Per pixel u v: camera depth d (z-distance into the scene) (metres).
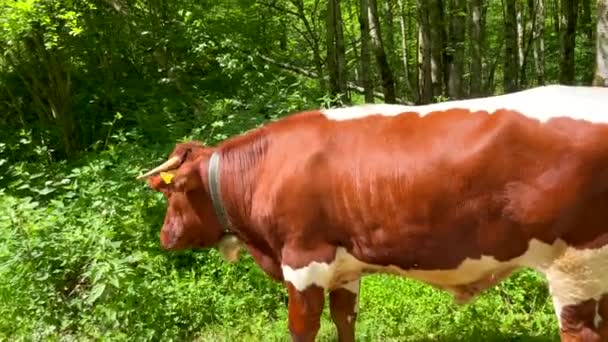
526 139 3.34
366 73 12.20
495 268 3.63
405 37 19.06
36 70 9.23
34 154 8.65
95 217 5.88
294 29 14.34
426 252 3.66
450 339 5.02
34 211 5.88
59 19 8.19
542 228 3.36
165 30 9.49
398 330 5.20
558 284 3.45
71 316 5.50
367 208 3.74
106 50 9.60
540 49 18.20
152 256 6.01
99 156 7.63
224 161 4.31
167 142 7.73
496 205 3.42
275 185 4.02
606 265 3.34
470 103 3.62
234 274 5.94
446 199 3.51
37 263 5.48
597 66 5.43
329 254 3.96
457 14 13.91
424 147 3.58
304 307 4.06
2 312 5.43
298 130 4.04
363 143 3.79
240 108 8.32
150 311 5.33
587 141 3.24
